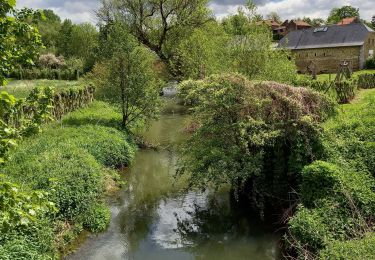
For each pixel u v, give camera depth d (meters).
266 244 11.45
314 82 25.92
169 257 10.96
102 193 14.84
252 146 13.09
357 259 7.80
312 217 9.85
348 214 9.82
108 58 23.75
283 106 12.95
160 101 23.81
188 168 13.55
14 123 11.76
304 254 9.06
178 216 13.50
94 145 17.59
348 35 61.16
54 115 22.53
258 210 13.18
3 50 5.47
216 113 13.35
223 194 15.02
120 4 44.44
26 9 5.97
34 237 9.77
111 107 28.75
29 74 53.06
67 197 11.96
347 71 37.38
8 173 13.06
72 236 11.29
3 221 4.40
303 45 64.94
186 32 43.97
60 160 14.34
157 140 23.78
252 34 24.16
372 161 11.93
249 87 13.04
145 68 23.25
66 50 76.81
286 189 12.66
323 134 12.83
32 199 4.55
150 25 45.84
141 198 15.04
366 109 16.69
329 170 10.71
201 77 31.20
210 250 11.34
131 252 11.13
